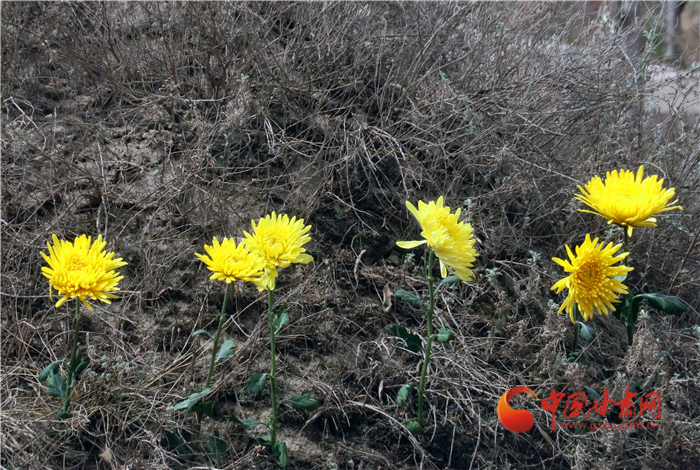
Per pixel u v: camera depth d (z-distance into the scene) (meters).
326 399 1.46
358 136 1.71
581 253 1.37
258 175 1.70
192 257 1.59
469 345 1.55
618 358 1.58
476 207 1.70
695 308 1.71
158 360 1.49
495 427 1.46
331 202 1.68
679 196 1.79
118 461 1.37
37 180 1.66
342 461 1.41
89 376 1.41
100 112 1.79
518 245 1.70
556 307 1.52
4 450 1.35
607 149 1.78
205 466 1.35
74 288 1.29
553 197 1.76
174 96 1.75
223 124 1.70
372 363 1.50
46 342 1.49
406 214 1.69
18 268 1.54
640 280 1.70
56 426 1.38
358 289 1.61
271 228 1.33
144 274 1.57
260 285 1.33
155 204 1.63
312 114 1.75
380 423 1.45
